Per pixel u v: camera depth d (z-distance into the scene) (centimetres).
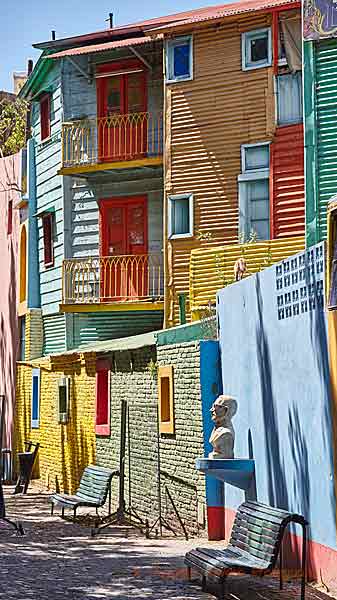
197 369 1622
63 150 2939
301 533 1148
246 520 1148
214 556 1108
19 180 3412
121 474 1778
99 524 1834
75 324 2978
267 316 1303
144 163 2770
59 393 2595
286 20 2430
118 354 2106
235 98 2506
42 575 1257
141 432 1939
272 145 2442
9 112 4072
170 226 2606
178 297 2586
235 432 1484
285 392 1216
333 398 1031
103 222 2916
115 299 2858
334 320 1024
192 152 2570
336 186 1691
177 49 2608
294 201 2402
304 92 1722
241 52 2503
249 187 2486
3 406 1791
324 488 1066
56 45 2933
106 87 2914
